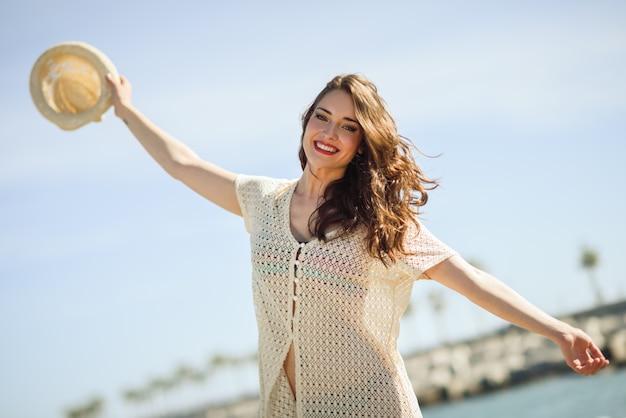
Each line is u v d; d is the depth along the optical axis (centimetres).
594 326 5488
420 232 306
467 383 5925
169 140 349
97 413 9338
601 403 2912
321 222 303
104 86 355
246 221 331
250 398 7962
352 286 296
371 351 294
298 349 294
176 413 8469
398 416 290
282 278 300
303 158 342
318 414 290
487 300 285
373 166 311
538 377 5772
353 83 312
